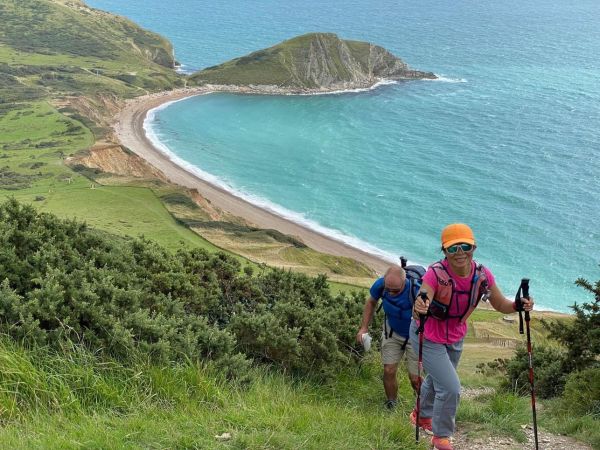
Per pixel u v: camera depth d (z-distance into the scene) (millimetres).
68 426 6012
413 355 8719
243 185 125938
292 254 87312
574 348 11898
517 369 12805
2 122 159875
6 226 8867
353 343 11047
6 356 6613
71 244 9727
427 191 116938
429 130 159625
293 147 151250
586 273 85938
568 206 107125
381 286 8492
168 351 7703
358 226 104688
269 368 9633
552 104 178375
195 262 11664
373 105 193750
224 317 10938
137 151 149250
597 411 8852
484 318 61469
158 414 6715
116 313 8039
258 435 6148
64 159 130375
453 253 6164
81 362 7125
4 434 5531
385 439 6656
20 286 8203
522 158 132875
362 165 134250
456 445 7270
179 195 109812
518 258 90062
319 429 6688
